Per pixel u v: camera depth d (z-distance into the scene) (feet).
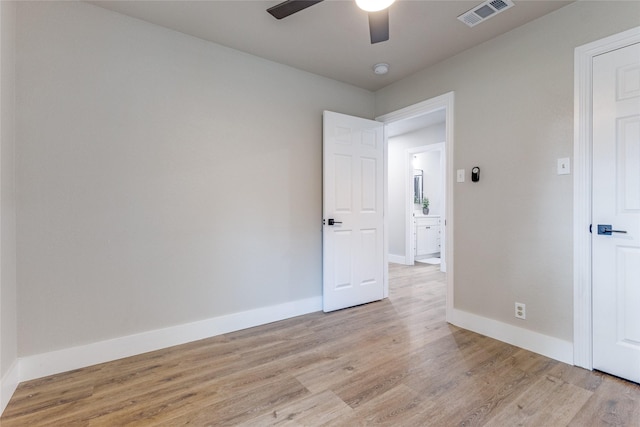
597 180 6.38
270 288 9.36
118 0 6.62
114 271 7.07
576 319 6.64
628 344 6.05
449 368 6.60
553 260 7.00
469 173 8.64
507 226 7.84
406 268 17.44
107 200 6.98
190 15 7.13
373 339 8.09
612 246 6.22
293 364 6.81
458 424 4.91
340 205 10.41
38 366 6.27
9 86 5.79
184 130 7.91
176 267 7.82
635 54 5.90
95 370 6.57
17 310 6.07
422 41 8.22
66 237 6.56
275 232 9.43
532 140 7.33
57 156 6.45
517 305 7.64
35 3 6.25
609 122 6.21
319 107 10.30
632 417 5.03
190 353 7.35
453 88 9.05
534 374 6.34
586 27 6.47
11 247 5.84
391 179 19.38
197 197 8.11
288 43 8.36
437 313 10.11
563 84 6.81
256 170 9.05
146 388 5.92
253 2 6.68
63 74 6.50
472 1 6.60
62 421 5.00
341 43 8.32
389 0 5.36
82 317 6.73
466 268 8.76
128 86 7.19
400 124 16.49
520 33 7.53
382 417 5.07
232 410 5.27
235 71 8.67
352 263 10.74
